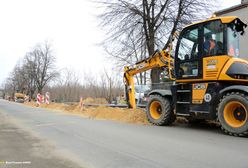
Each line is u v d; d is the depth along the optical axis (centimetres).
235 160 554
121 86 3919
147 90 1652
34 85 6253
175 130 950
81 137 815
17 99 5919
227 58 882
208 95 911
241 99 809
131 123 1155
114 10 1975
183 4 1895
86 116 1517
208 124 1106
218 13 1975
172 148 663
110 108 1456
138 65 1343
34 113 1772
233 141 748
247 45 1842
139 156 592
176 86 1018
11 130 966
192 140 762
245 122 803
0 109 2252
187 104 979
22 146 698
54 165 534
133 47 1992
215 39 915
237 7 1889
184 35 1016
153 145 698
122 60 2081
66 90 5228
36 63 6050
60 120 1285
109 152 630
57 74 6069
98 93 4362
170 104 1066
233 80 863
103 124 1116
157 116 1105
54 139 788
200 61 945
